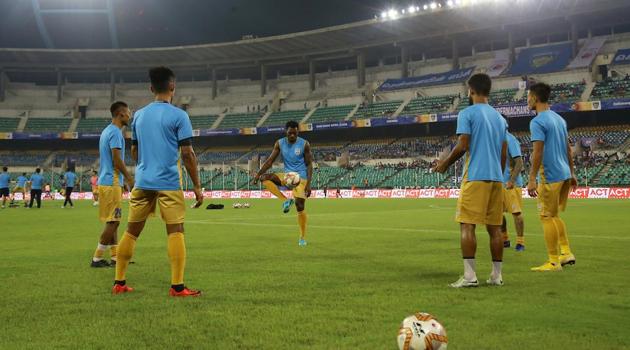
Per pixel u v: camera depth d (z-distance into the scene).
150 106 5.52
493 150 5.76
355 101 59.69
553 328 3.95
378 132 57.22
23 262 7.85
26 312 4.55
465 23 53.41
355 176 50.66
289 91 64.25
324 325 4.05
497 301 4.87
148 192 5.41
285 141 10.30
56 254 8.84
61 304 4.85
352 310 4.53
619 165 41.06
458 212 5.77
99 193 7.64
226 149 61.88
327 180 51.59
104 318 4.32
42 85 69.25
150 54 63.22
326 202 34.78
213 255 8.36
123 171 7.61
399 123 50.88
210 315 4.39
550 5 48.81
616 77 48.59
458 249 9.03
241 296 5.13
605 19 50.94
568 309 4.55
